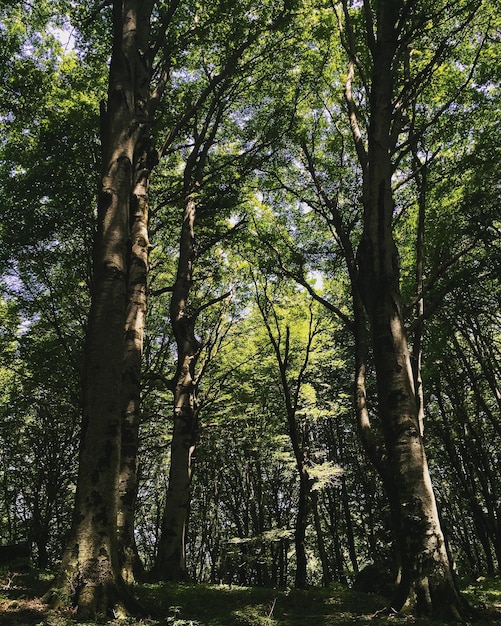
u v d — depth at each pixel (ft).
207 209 48.85
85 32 43.57
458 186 48.52
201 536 104.94
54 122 41.04
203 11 41.73
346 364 74.64
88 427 18.97
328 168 50.57
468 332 65.67
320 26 45.06
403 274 55.72
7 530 78.38
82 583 16.51
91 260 46.78
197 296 61.31
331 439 85.25
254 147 50.80
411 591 21.68
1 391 62.75
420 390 36.09
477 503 72.95
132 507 30.66
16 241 43.88
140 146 32.04
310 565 100.32
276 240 50.31
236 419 70.90
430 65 35.83
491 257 45.78
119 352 20.48
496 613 22.26
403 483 23.56
